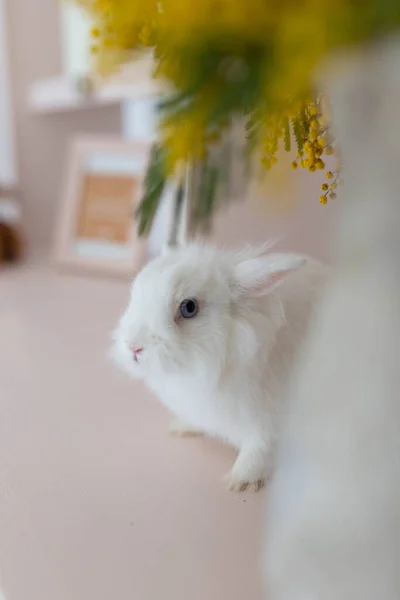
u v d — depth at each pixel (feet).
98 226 3.15
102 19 1.07
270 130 1.11
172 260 1.61
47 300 2.76
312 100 1.07
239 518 1.41
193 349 1.50
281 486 1.00
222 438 1.69
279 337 1.55
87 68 3.25
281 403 1.49
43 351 2.25
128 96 2.82
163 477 1.56
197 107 0.96
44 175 3.57
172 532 1.37
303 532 0.94
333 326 0.92
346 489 0.91
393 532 0.90
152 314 1.52
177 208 1.46
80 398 1.94
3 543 1.34
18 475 1.56
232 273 1.57
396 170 0.85
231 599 1.20
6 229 3.34
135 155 3.04
